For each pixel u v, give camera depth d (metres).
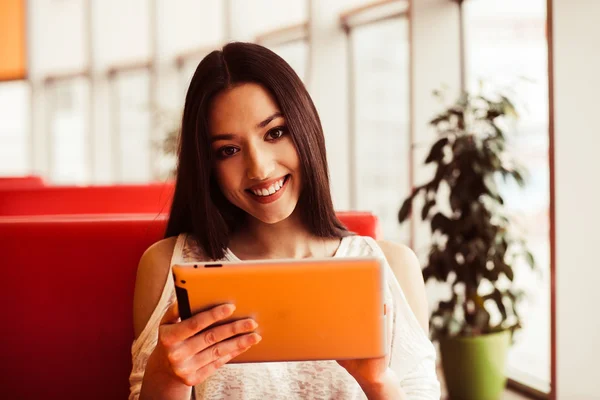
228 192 1.17
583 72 2.40
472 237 2.80
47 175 8.77
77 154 8.49
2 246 1.46
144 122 7.49
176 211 1.33
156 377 1.00
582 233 2.44
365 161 4.58
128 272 1.46
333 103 4.58
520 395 3.04
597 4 2.40
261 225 1.29
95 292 1.46
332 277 0.91
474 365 2.76
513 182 3.08
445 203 3.53
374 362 0.98
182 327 0.90
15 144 8.91
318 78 4.54
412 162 3.52
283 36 5.20
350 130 4.61
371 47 4.47
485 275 2.76
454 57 3.53
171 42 6.66
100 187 2.91
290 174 1.18
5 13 8.60
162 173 6.17
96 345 1.44
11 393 1.44
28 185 4.04
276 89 1.13
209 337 0.91
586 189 2.43
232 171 1.15
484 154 2.67
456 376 2.82
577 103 2.41
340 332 0.94
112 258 1.46
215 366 0.94
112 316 1.45
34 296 1.45
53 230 1.47
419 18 3.48
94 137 7.81
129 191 2.93
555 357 2.46
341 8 4.55
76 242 1.47
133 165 7.72
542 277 2.80
